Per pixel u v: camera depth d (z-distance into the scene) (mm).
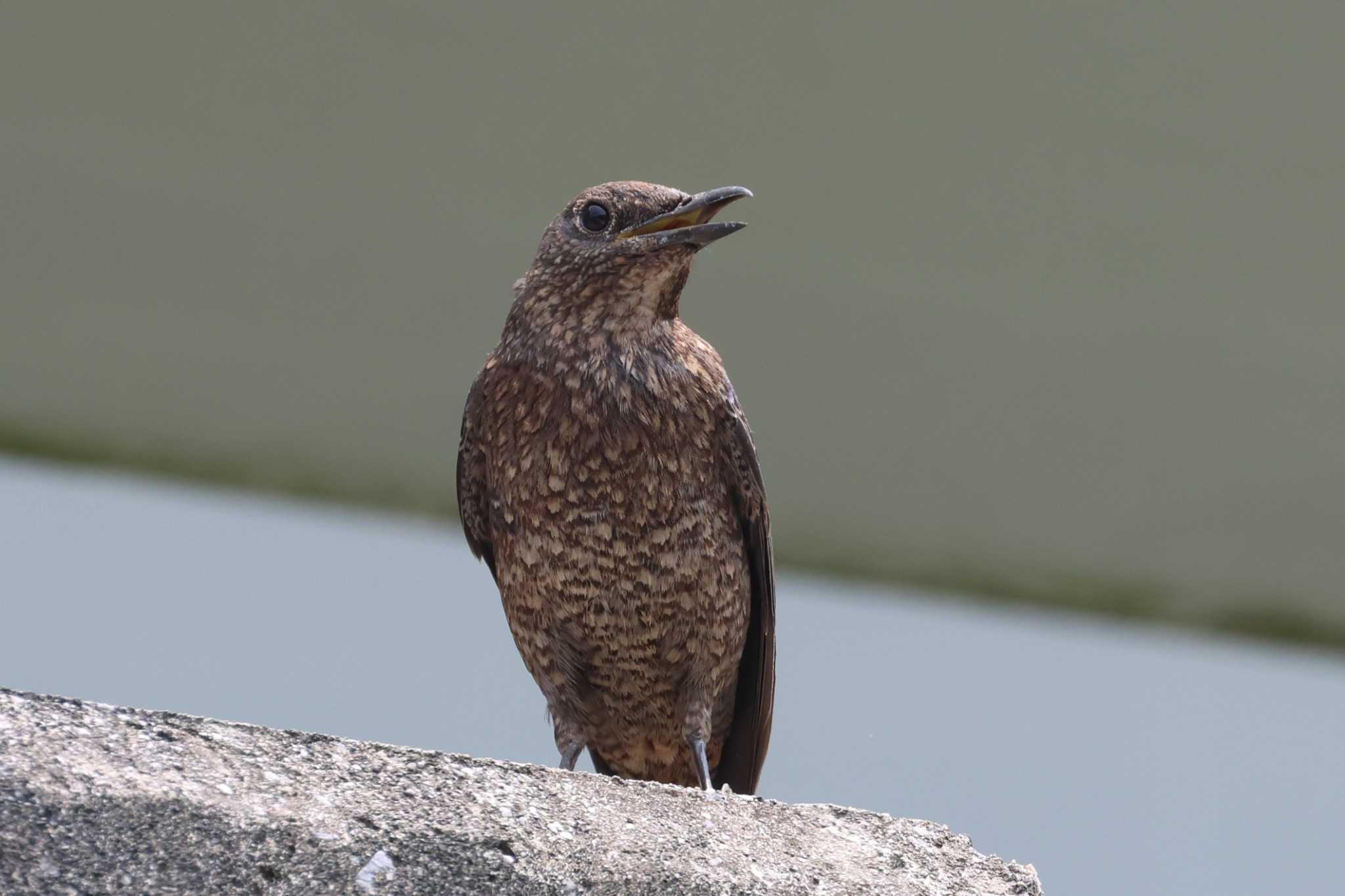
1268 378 12281
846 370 12562
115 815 4566
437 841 4781
